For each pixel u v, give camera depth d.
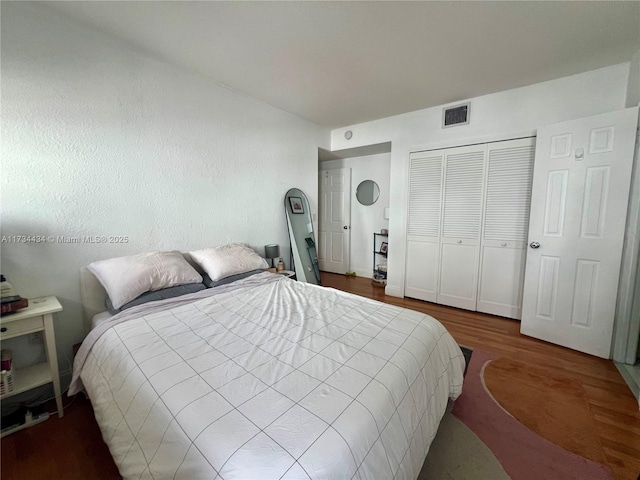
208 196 2.62
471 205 3.08
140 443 0.92
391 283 3.76
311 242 3.69
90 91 1.85
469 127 3.02
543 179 2.42
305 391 0.93
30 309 1.50
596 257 2.18
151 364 1.10
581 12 1.66
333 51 2.10
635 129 1.98
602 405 1.65
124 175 2.05
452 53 2.12
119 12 1.68
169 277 1.95
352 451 0.75
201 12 1.68
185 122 2.40
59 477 1.22
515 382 1.89
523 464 1.27
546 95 2.59
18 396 1.64
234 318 1.55
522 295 2.87
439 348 1.42
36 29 1.62
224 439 0.74
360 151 4.24
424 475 1.21
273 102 3.10
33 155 1.66
